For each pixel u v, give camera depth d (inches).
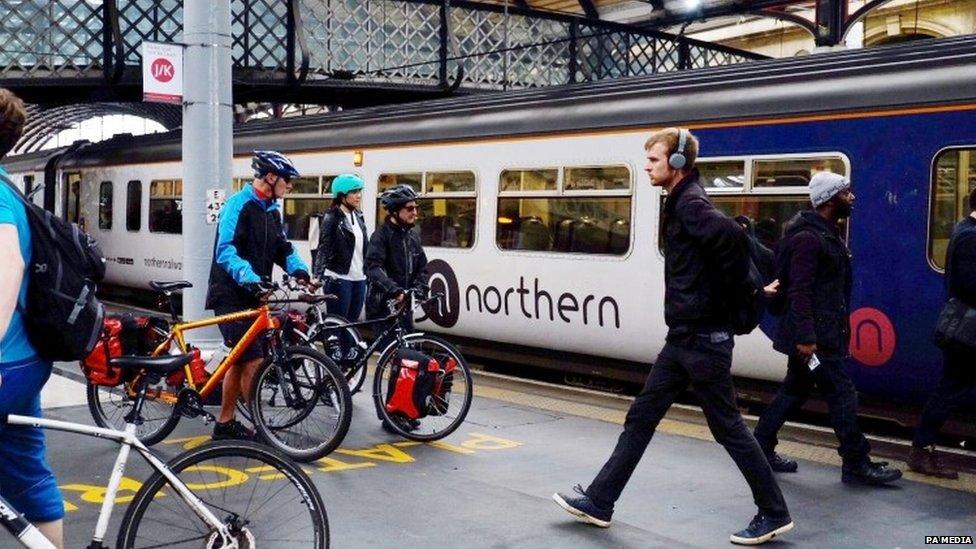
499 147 378.9
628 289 334.0
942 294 263.3
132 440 131.1
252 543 135.2
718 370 177.0
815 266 211.2
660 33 725.9
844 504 205.6
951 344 214.5
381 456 238.7
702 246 172.6
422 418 264.5
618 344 340.8
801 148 291.6
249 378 236.5
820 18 633.0
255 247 236.4
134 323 233.5
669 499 207.5
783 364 297.4
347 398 227.6
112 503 130.4
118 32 580.7
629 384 370.6
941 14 839.1
